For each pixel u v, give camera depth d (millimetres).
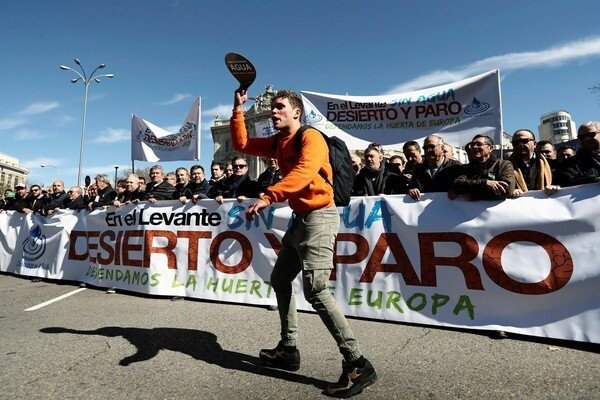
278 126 2266
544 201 2998
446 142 4605
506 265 3018
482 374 2191
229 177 5961
